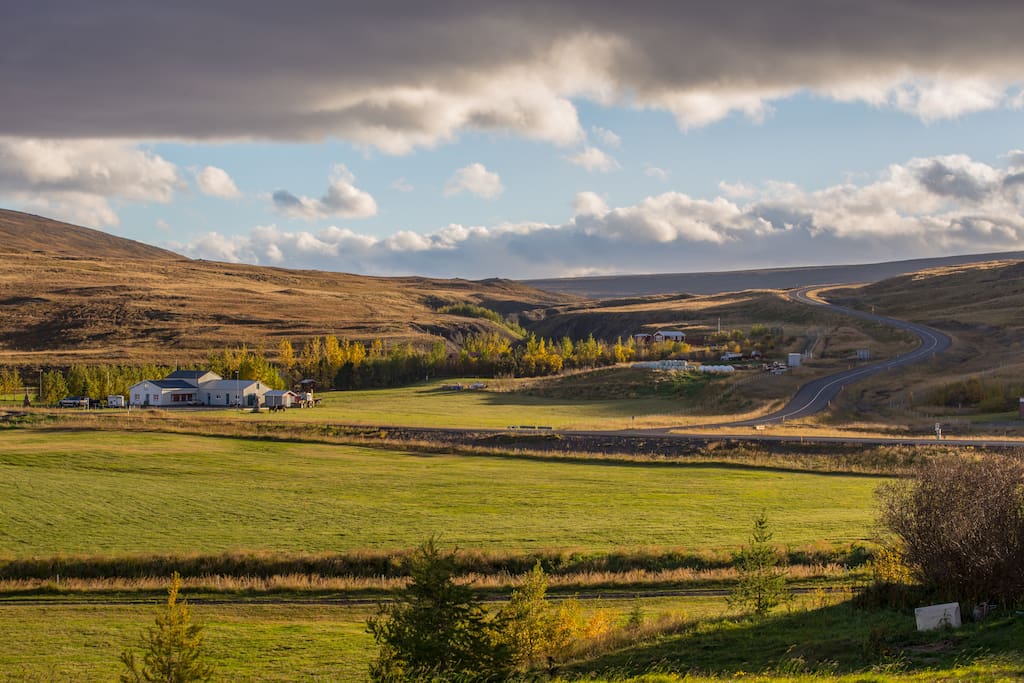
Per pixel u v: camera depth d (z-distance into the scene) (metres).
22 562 48.94
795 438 91.81
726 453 88.38
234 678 30.67
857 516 59.09
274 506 65.19
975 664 20.95
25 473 77.94
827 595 34.41
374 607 42.09
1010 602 27.02
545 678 23.70
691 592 42.28
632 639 28.91
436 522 59.16
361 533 56.12
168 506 64.94
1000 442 86.56
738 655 25.41
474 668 23.42
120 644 36.72
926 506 29.16
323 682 30.22
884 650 23.62
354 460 89.38
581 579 44.34
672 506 64.31
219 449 95.12
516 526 57.59
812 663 23.58
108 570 48.53
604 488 72.38
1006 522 27.50
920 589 29.41
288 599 43.72
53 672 33.06
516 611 26.88
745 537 52.81
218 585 45.62
